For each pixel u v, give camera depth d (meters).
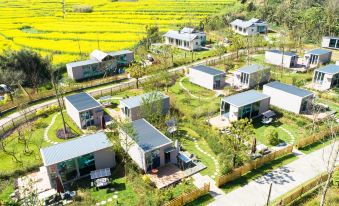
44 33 113.31
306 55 73.38
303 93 50.72
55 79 69.56
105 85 66.75
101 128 48.31
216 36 108.81
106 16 140.88
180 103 54.62
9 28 121.62
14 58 69.44
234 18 128.62
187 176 36.50
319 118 48.09
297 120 48.31
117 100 58.56
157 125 45.50
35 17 143.50
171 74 68.94
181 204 31.70
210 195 33.34
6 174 36.69
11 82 65.56
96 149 36.50
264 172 36.88
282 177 35.88
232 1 167.38
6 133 47.47
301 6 128.75
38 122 49.75
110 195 33.62
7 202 32.44
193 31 100.12
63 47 93.81
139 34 108.88
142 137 39.25
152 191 33.66
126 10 153.62
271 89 53.53
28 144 44.03
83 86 64.44
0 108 54.38
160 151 37.31
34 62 71.25
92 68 71.38
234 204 31.98
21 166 38.75
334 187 33.59
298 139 43.75
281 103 52.50
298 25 107.25
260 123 48.72
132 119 48.00
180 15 140.50
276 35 108.31
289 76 67.06
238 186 34.62
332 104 54.62
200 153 41.03
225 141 40.06
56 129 48.28
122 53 78.62
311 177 35.66
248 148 40.28
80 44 97.81
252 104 48.72
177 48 94.25
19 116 52.31
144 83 63.75
